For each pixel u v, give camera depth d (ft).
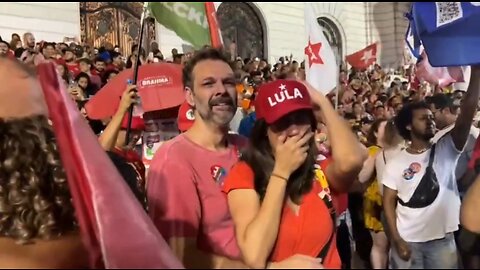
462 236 7.11
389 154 8.78
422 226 7.89
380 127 9.14
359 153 6.89
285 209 6.33
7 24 25.95
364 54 30.58
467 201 7.18
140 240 4.27
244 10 39.68
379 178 8.59
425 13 8.32
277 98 6.30
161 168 7.18
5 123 5.39
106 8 36.88
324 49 13.62
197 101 7.59
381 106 13.88
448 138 8.71
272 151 6.52
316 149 6.86
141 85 12.13
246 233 6.05
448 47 8.21
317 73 13.56
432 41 8.28
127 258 4.22
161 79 12.14
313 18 13.82
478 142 8.71
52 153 5.40
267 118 6.29
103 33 36.68
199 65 7.65
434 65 8.29
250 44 39.68
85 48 23.35
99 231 4.23
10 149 5.31
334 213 6.82
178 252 6.32
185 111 9.99
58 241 5.15
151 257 4.25
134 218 4.32
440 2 8.24
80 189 4.31
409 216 8.11
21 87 5.47
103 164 4.38
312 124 6.47
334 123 6.91
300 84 6.49
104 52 22.95
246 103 9.10
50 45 21.48
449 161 8.59
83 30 35.63
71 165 4.32
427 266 5.20
